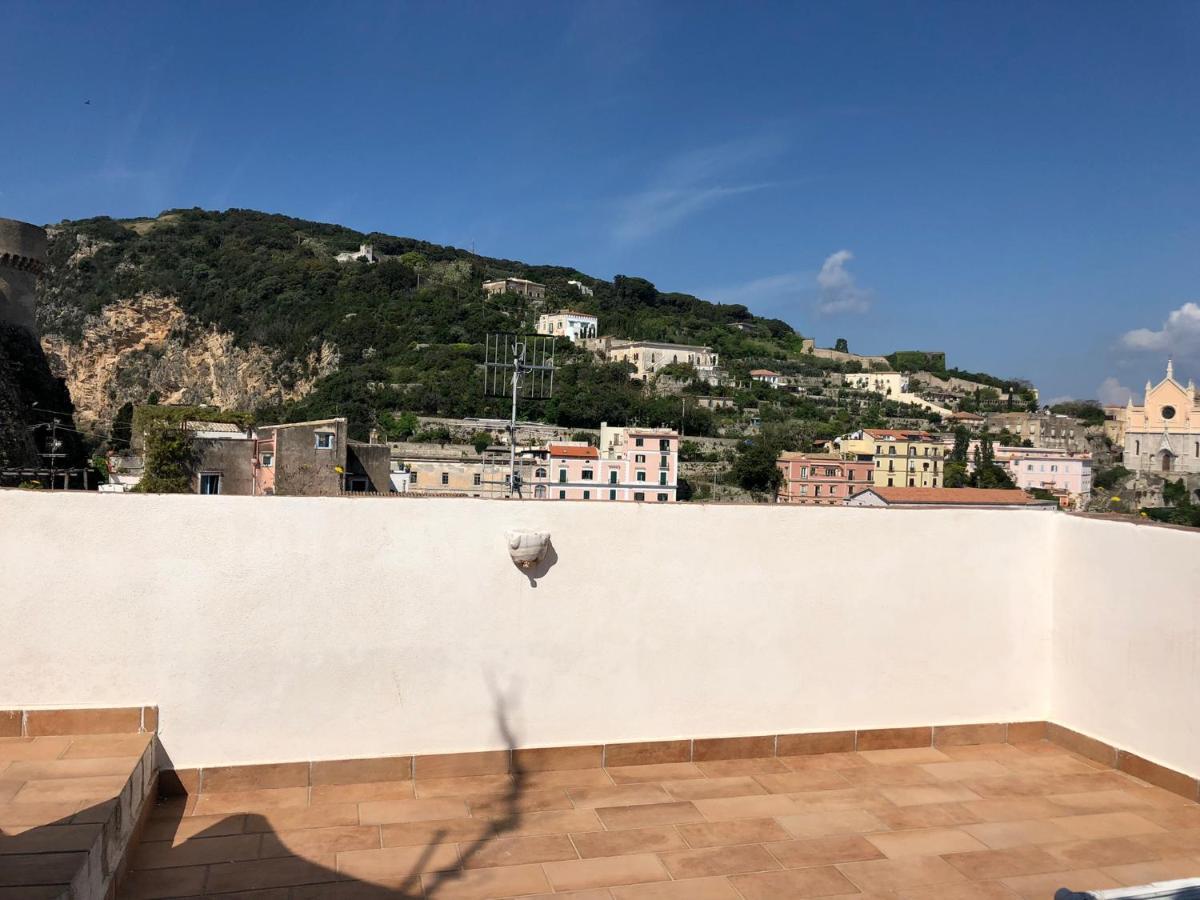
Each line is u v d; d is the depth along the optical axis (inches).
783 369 4436.5
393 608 144.9
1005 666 181.6
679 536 159.9
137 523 134.0
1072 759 171.6
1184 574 152.5
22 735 129.4
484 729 150.3
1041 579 184.5
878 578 172.9
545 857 122.5
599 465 1936.5
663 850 126.3
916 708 175.6
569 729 154.9
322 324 3270.2
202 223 4207.7
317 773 141.6
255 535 138.6
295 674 140.7
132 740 129.8
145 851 118.3
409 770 146.1
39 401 1489.9
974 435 3599.9
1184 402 2970.0
